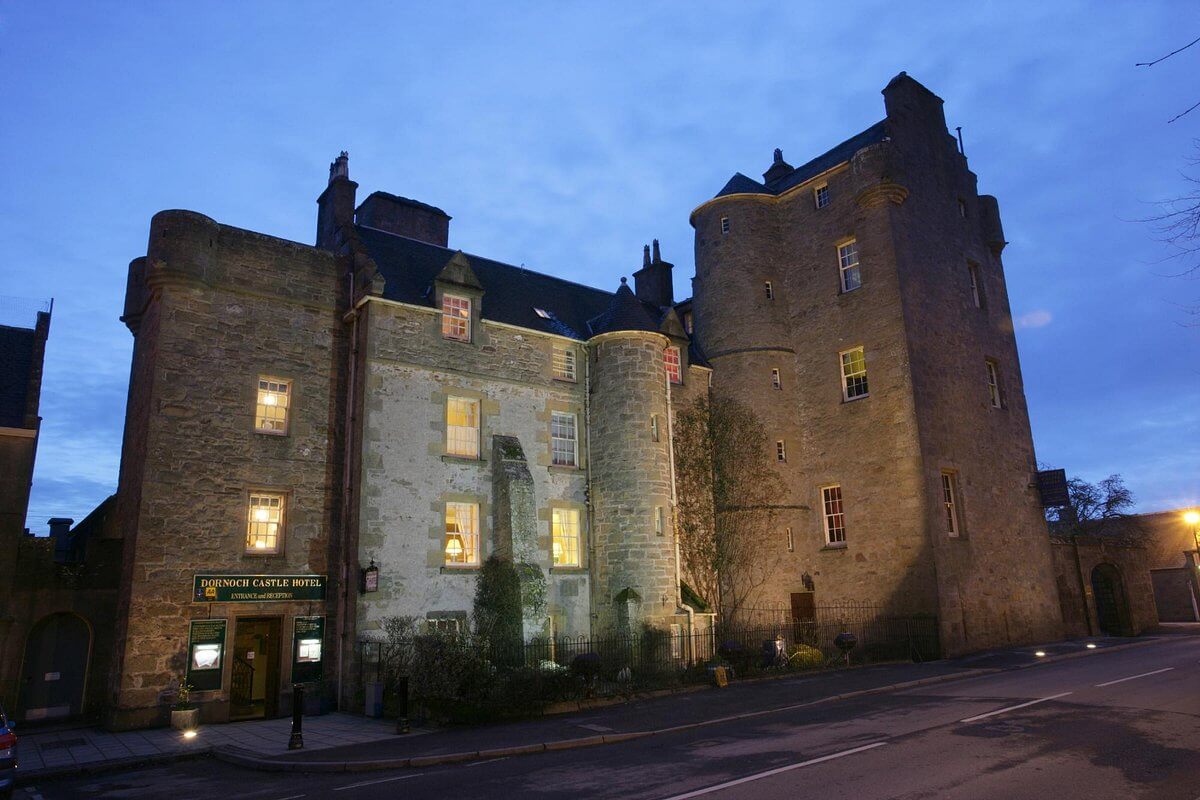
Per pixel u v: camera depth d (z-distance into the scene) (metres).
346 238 23.06
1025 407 30.80
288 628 19.36
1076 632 29.94
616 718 14.91
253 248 20.86
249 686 20.59
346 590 19.89
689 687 18.31
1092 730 11.38
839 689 17.11
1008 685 16.64
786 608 26.48
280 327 20.97
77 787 11.88
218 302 20.06
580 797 9.00
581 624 23.30
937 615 23.53
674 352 27.86
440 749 12.70
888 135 28.12
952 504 26.03
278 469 20.17
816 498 27.81
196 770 12.96
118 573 18.83
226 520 19.14
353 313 21.70
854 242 28.23
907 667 21.25
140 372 21.22
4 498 17.80
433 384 21.94
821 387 28.23
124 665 17.17
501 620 20.33
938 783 8.77
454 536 21.56
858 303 27.44
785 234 30.47
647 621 22.47
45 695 17.70
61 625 18.22
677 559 24.23
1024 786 8.59
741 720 14.08
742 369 28.61
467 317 23.31
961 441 26.81
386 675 18.08
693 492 26.42
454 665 15.88
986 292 30.58
